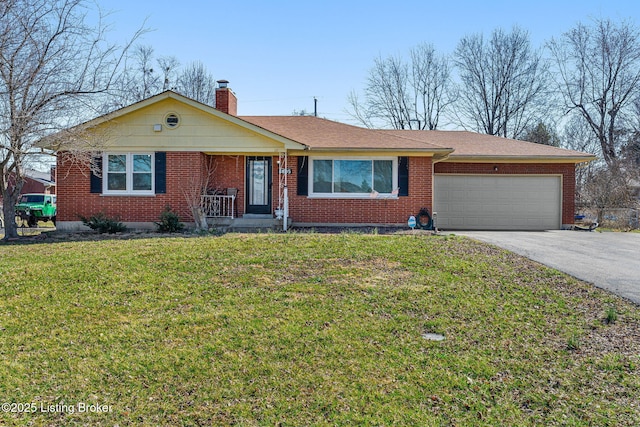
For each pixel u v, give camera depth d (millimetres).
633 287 7508
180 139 15398
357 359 5195
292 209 16219
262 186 16766
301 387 4645
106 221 14664
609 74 32281
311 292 7352
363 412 4242
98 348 5441
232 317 6324
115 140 15359
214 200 16109
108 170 15609
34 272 8391
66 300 6992
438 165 18578
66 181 15586
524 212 18625
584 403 4371
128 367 4992
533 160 18234
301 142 15930
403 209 16203
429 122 39312
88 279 7965
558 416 4180
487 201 18578
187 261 9094
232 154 16297
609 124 32500
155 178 15516
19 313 6500
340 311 6562
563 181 18609
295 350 5383
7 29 11797
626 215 20781
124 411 4258
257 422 4105
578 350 5406
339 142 16188
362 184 16297
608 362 5074
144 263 8961
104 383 4707
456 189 18594
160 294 7262
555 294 7285
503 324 6160
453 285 7695
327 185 16297
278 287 7605
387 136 17328
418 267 8797
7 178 13406
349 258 9438
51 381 4738
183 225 15125
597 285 7629
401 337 5770
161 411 4262
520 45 36219
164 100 15328
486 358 5234
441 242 11125
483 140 20594
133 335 5777
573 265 9055
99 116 13758
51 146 12969
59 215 15586
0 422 4074
